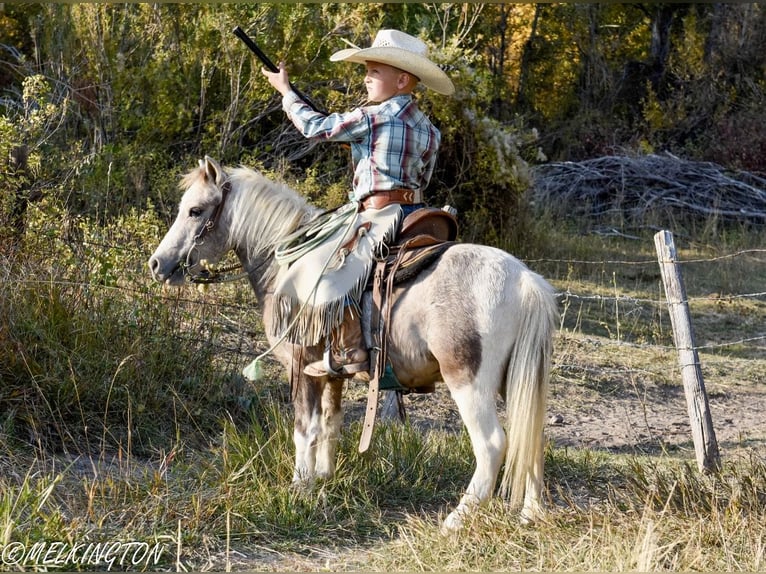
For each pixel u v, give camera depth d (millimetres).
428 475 8539
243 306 11727
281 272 7637
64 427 8695
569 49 31969
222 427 9453
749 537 6875
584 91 31812
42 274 9625
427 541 6969
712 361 13828
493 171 17391
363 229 7340
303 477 7824
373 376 7242
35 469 7973
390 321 7141
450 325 6902
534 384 6883
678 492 7773
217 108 16609
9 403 8633
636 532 6852
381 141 7336
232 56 15602
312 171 15750
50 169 13008
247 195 7781
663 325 15273
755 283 18328
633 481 8031
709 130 30359
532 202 20297
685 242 21484
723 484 7992
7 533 6375
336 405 7992
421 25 19625
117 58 15664
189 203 7762
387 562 6750
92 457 8547
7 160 10141
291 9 15547
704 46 33594
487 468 6949
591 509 7328
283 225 7750
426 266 7109
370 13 17547
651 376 12922
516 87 30781
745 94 31922
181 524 7156
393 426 9203
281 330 7633
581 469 9062
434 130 7656
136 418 9148
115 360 9406
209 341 10375
